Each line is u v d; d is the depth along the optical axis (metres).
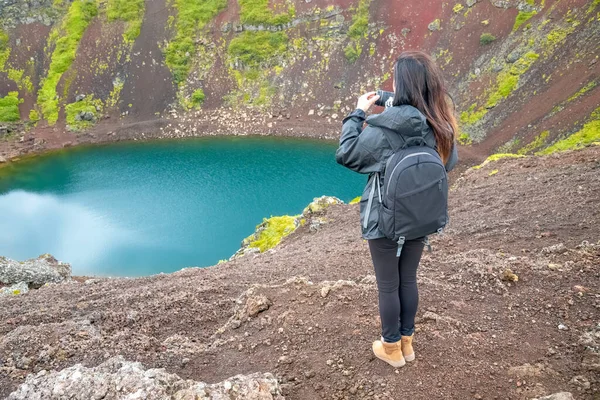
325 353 5.16
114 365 4.99
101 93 80.75
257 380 4.43
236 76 81.88
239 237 39.59
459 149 59.16
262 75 81.31
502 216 13.30
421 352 4.88
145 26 86.44
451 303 6.21
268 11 84.00
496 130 59.34
